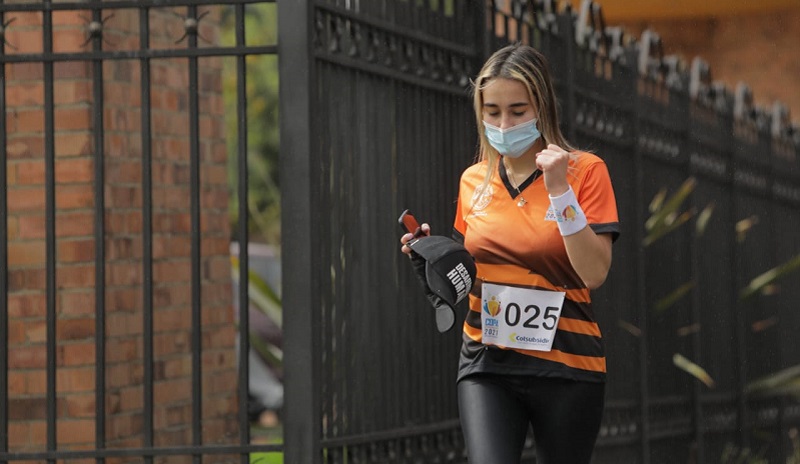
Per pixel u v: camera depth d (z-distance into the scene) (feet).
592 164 41.04
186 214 65.05
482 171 43.14
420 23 56.29
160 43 63.98
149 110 49.47
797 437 104.06
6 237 50.88
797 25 145.69
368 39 52.90
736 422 92.32
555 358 41.45
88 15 59.47
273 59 180.75
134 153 61.77
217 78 68.59
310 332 48.65
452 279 40.65
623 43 77.41
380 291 53.36
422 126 56.49
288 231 48.98
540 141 41.70
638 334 75.46
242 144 49.01
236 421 68.49
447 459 56.90
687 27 147.13
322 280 49.93
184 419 64.28
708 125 91.56
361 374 52.01
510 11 62.95
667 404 81.30
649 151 80.64
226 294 68.13
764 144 104.06
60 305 58.95
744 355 94.53
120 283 60.39
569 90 66.90
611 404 71.67
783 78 145.48
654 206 81.00
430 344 56.29
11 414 58.95
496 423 41.57
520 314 41.47
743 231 97.71
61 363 58.85
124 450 49.26
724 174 93.86
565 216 39.37
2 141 50.67
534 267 41.34
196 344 49.67
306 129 48.80
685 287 81.66
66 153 59.11
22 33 59.41
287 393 48.85
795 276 108.37
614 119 74.74
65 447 58.65
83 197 59.06
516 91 40.42
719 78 147.43
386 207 53.93
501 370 41.73
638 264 75.82
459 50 58.85
